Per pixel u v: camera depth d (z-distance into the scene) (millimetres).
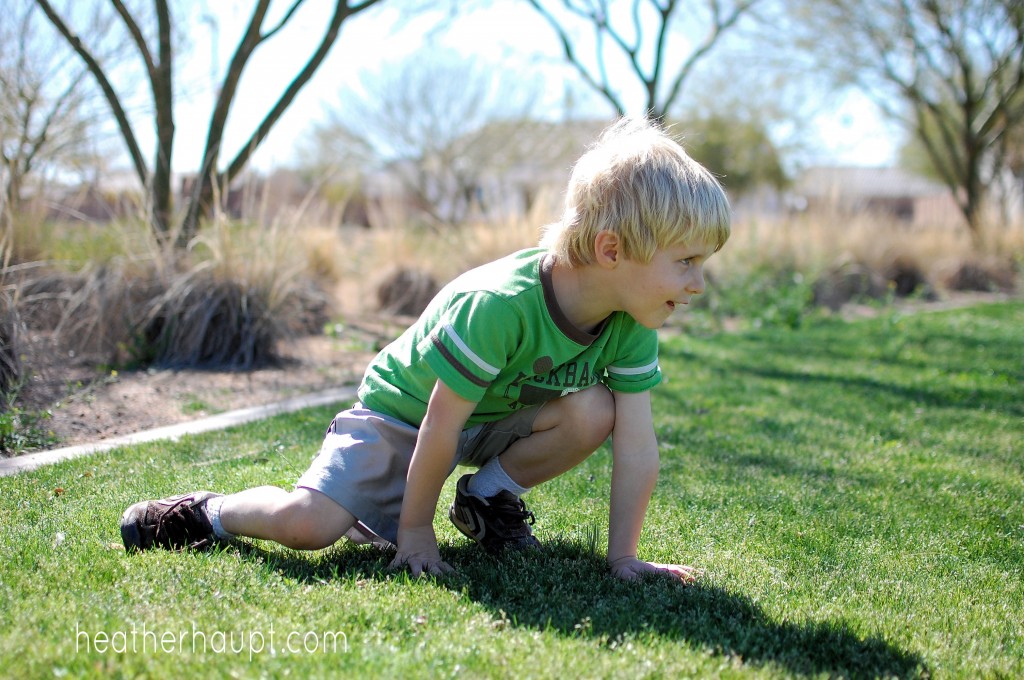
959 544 2279
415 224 8711
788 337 7117
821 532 2328
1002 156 17094
